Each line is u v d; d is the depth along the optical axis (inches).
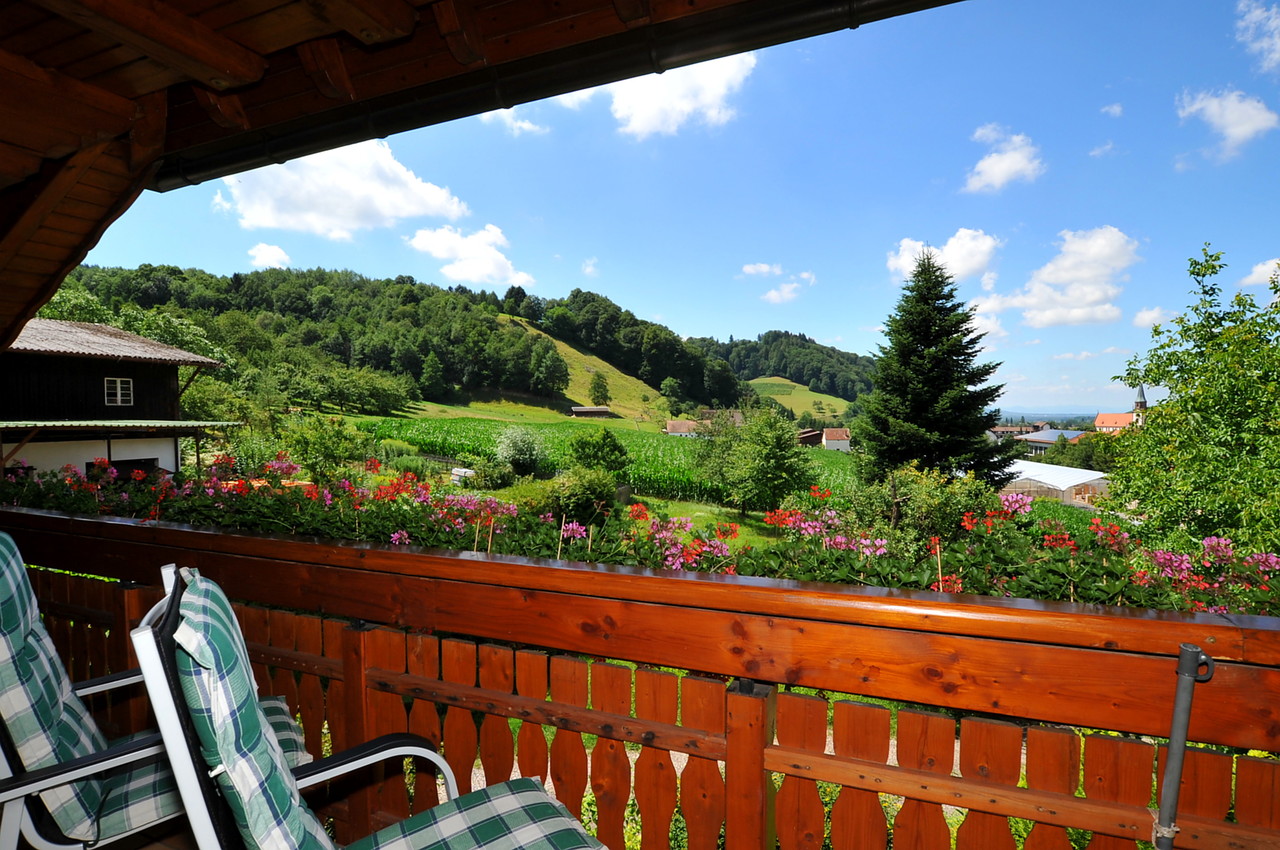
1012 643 43.3
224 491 139.5
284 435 788.6
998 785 43.6
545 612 57.6
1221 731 39.4
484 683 60.9
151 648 27.4
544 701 57.4
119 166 85.3
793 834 50.2
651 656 53.7
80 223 95.5
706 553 92.8
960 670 44.6
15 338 117.3
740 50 61.4
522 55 63.1
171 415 844.6
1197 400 361.4
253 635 73.5
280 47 64.4
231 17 58.6
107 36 62.9
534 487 413.4
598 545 93.3
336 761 43.4
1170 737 36.6
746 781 49.6
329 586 68.3
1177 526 362.9
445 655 62.1
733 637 50.7
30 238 92.6
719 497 888.9
